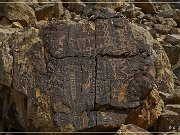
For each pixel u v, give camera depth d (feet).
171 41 29.76
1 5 29.94
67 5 33.37
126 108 19.74
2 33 26.02
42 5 31.48
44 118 19.39
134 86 20.21
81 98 19.75
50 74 20.33
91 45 21.26
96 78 20.33
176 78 25.95
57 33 21.49
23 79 20.36
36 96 19.83
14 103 20.84
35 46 21.21
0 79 21.08
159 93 22.65
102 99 19.71
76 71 20.47
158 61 23.39
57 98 19.67
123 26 22.11
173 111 21.38
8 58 21.15
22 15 29.68
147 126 20.61
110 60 20.86
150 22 32.45
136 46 21.36
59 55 20.76
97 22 22.17
